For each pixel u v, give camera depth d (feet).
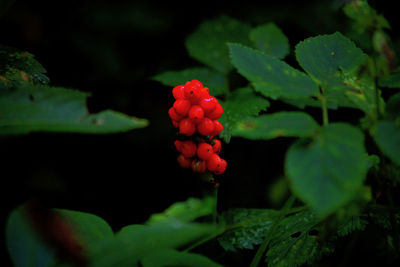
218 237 1.53
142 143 2.36
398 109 1.30
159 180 2.30
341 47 1.42
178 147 1.48
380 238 1.61
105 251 1.25
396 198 1.54
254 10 2.36
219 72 1.84
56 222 1.31
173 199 2.20
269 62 1.35
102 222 1.40
